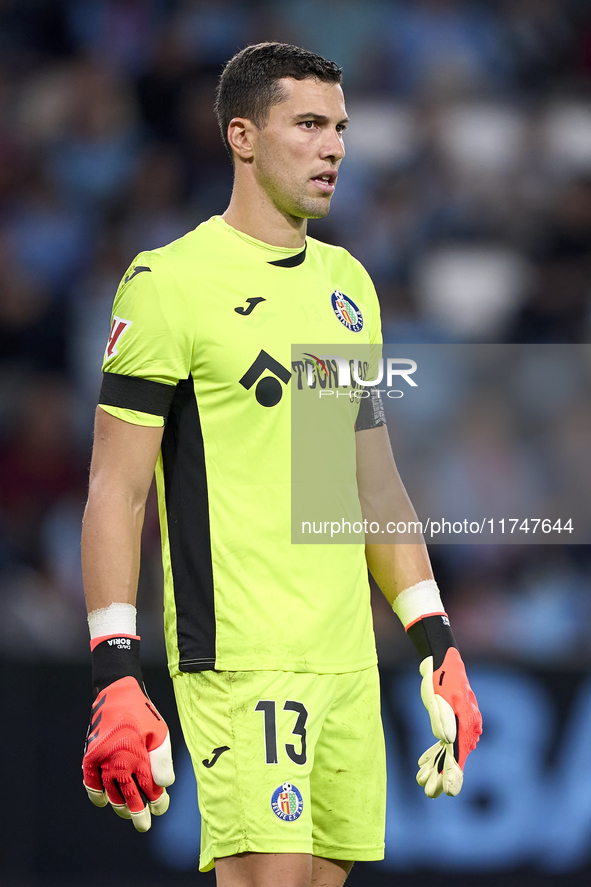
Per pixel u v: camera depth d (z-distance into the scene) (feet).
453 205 99.96
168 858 54.39
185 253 30.86
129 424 29.68
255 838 28.86
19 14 108.58
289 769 29.12
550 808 54.65
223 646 29.76
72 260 96.89
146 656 56.29
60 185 101.35
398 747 54.75
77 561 79.05
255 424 30.22
